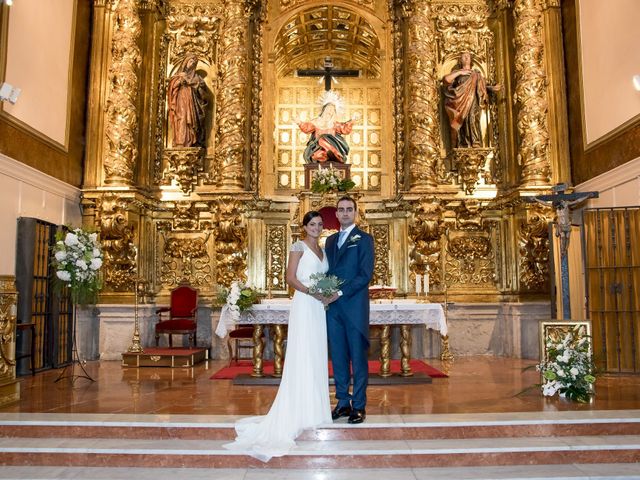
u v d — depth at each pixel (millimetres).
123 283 11297
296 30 13906
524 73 11828
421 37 12469
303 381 5195
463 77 12406
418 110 12203
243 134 12234
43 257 9898
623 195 9555
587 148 10867
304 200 11477
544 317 11008
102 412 5852
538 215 11000
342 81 14031
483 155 12125
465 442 5113
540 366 6941
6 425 5395
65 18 10953
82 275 8242
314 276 5273
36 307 9594
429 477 4570
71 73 11195
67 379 8484
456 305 11625
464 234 12195
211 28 12961
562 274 7773
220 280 11734
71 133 11273
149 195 11930
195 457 4898
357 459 4852
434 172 12094
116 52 11914
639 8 9016
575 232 9906
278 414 5176
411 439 5227
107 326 11094
